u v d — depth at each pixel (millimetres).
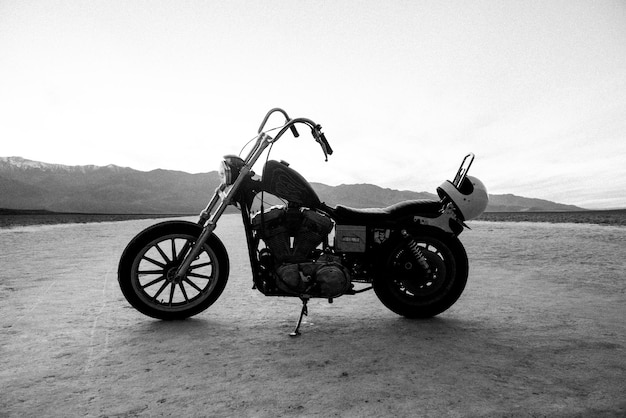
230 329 3650
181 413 2129
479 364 2811
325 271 3537
